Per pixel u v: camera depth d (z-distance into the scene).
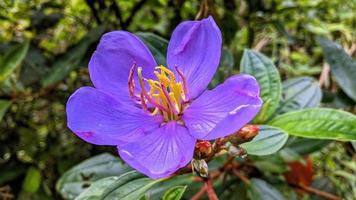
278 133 0.18
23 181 0.32
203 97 0.18
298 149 0.26
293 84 0.25
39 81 0.30
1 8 0.33
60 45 0.36
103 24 0.29
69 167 0.32
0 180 0.31
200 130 0.17
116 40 0.19
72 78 0.34
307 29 0.37
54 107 0.36
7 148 0.34
